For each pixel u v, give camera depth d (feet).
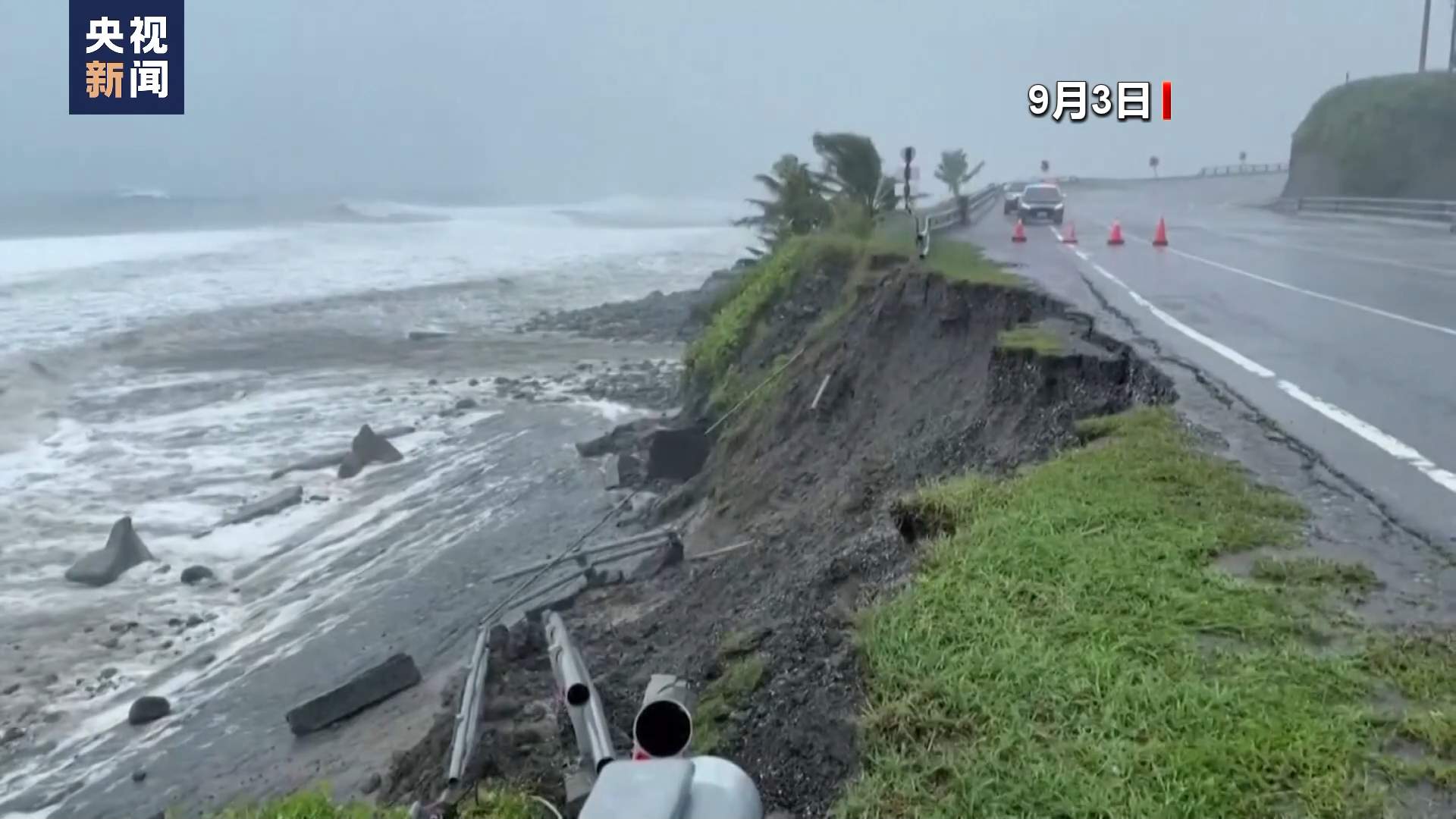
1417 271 66.69
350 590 62.39
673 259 273.95
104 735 47.70
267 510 76.74
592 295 199.21
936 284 54.34
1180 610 18.33
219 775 43.32
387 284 209.56
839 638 20.94
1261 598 18.63
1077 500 23.27
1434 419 29.81
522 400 109.40
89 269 209.77
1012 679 16.96
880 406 52.13
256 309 168.86
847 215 92.43
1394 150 166.61
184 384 118.42
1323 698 15.79
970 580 20.20
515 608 52.90
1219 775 14.25
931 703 17.07
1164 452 26.27
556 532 69.62
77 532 72.79
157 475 85.66
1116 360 35.32
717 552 44.75
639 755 13.84
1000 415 36.63
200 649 56.08
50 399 110.32
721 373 85.25
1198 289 57.21
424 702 46.11
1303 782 14.02
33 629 58.34
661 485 76.28
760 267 99.30
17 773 45.03
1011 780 14.98
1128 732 15.38
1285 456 26.55
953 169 152.97
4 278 192.95
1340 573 19.57
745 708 21.24
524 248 308.81
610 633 37.32
